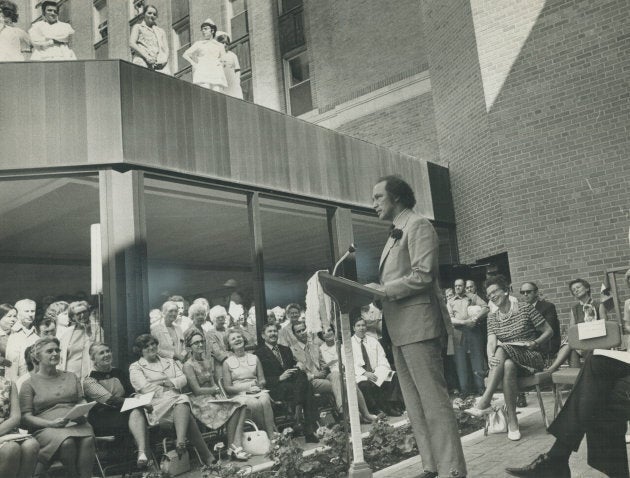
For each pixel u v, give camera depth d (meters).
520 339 5.63
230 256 16.28
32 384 4.96
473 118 11.23
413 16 14.23
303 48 16.92
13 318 6.52
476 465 4.50
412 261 3.42
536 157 10.15
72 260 14.76
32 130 6.65
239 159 8.02
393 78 14.39
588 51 9.73
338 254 9.43
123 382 5.82
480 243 11.21
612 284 7.82
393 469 4.71
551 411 6.74
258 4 18.00
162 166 7.07
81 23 22.36
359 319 7.81
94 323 7.90
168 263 16.31
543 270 9.97
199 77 9.34
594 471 3.96
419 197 11.21
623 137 9.35
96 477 5.34
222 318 7.02
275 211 10.56
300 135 9.00
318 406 7.25
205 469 4.70
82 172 6.73
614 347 4.38
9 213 9.91
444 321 3.49
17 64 6.74
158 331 6.54
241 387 6.30
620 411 3.30
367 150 10.20
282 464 4.66
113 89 6.81
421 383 3.37
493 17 10.74
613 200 9.39
